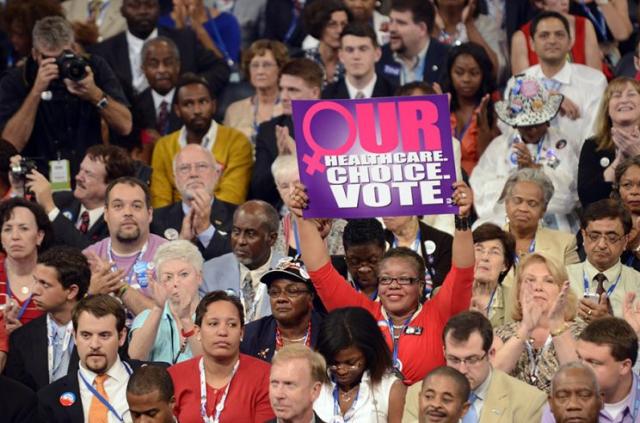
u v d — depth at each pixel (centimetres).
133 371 3272
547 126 4234
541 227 3919
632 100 4041
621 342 3069
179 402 3188
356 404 3056
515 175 3878
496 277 3591
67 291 3459
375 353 3061
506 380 3089
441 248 3706
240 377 3197
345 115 3216
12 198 3759
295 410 2923
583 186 4119
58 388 3256
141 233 3841
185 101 4497
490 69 4491
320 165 3219
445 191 3206
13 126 4453
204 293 3697
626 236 3606
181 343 3484
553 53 4416
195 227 4016
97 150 4156
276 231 3709
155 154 4519
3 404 3111
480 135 4441
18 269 3744
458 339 3045
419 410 2933
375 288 3500
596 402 2895
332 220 3831
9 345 3466
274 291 3356
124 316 3291
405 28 4769
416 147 3209
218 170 4206
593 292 3597
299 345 2966
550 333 3225
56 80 4453
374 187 3216
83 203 4162
